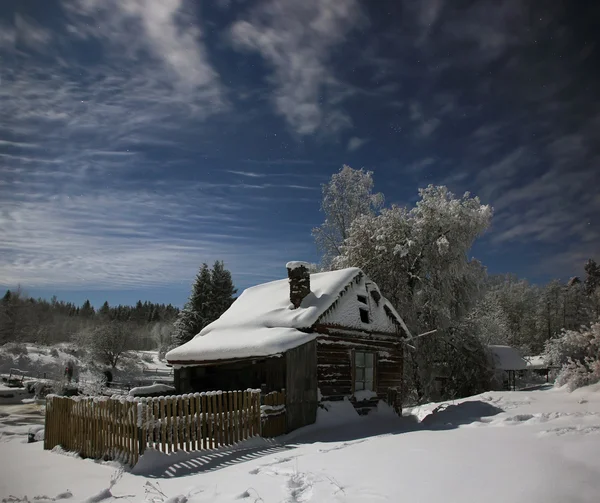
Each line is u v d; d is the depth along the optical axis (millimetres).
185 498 6246
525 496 4953
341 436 12867
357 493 5582
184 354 16281
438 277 29406
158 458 9156
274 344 14008
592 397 15359
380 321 19688
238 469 8062
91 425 10391
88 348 57938
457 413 15094
